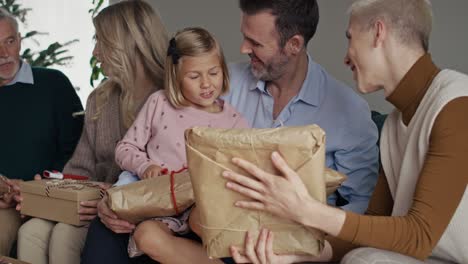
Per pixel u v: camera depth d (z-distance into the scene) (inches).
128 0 90.3
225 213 49.9
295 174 47.9
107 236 69.9
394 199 61.4
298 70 80.6
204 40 76.7
